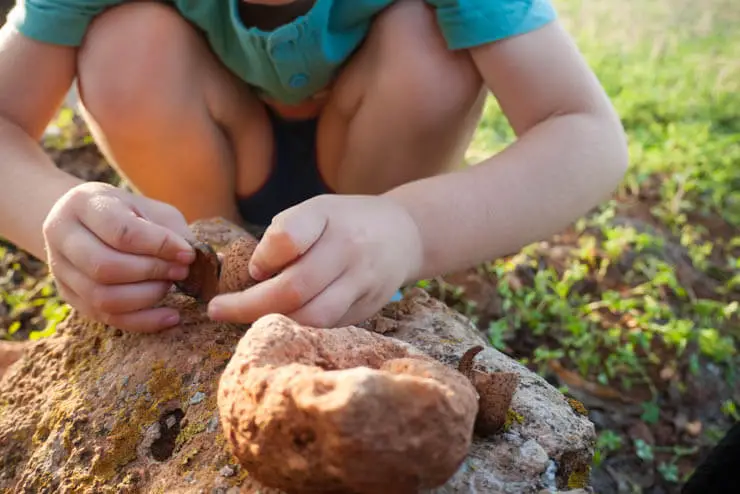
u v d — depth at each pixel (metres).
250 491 0.37
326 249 0.40
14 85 0.52
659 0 1.47
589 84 0.52
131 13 0.52
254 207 0.64
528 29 0.51
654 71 1.21
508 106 0.52
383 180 0.57
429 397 0.31
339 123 0.59
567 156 0.49
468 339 0.47
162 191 0.57
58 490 0.41
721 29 1.38
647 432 0.66
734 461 0.50
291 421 0.31
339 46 0.54
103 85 0.52
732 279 0.80
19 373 0.48
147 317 0.44
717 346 0.71
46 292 0.67
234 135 0.59
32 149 0.52
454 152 0.57
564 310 0.71
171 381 0.43
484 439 0.40
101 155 0.81
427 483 0.31
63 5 0.51
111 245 0.42
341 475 0.30
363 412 0.30
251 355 0.33
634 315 0.73
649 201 0.90
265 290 0.39
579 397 0.67
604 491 0.62
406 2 0.53
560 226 0.49
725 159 0.99
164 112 0.53
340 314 0.40
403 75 0.52
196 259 0.45
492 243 0.47
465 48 0.52
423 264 0.45
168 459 0.41
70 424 0.43
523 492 0.38
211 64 0.56
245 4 0.52
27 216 0.48
